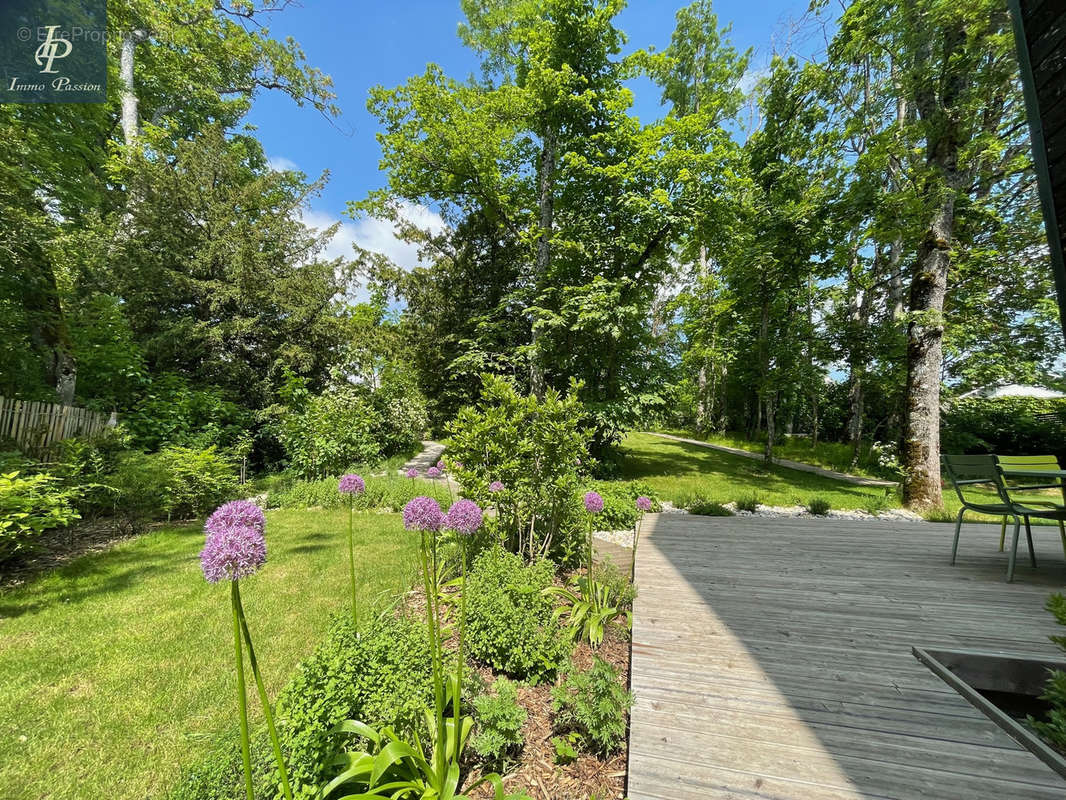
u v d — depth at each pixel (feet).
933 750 4.92
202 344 28.96
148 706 6.79
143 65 39.22
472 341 36.50
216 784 4.27
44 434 18.66
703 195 31.99
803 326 41.24
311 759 4.33
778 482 32.76
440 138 32.65
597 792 5.00
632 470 36.24
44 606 10.41
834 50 27.35
